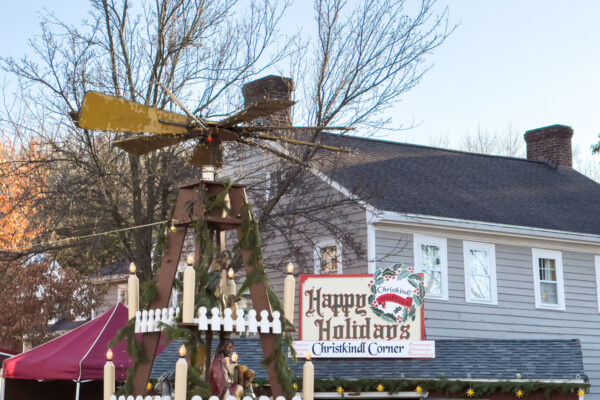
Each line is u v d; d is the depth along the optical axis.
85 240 21.86
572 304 26.64
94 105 7.48
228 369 7.71
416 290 17.95
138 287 7.87
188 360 7.45
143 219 21.58
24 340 25.41
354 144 28.16
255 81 24.83
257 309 7.78
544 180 31.11
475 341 19.00
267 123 23.70
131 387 7.68
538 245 26.33
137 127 7.76
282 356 7.77
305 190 22.33
